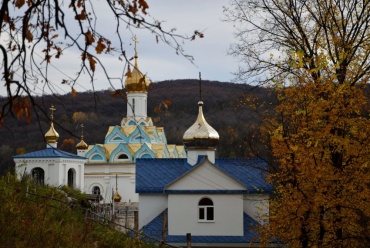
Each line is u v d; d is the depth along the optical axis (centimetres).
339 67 1956
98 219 2495
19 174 2508
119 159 6525
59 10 590
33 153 5594
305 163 1750
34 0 608
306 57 1972
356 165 1798
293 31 2186
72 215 2069
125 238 2108
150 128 6781
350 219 1844
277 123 1981
